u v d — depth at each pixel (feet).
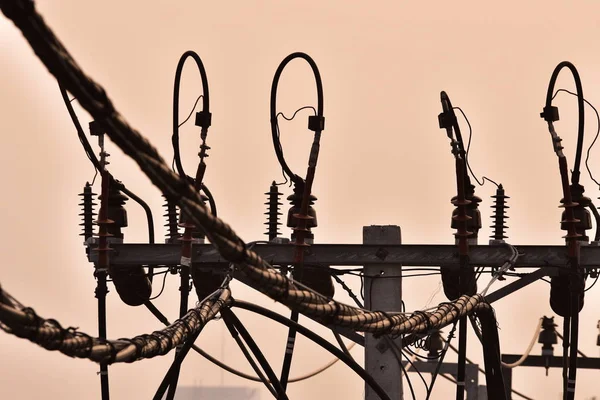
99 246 106.52
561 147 110.63
